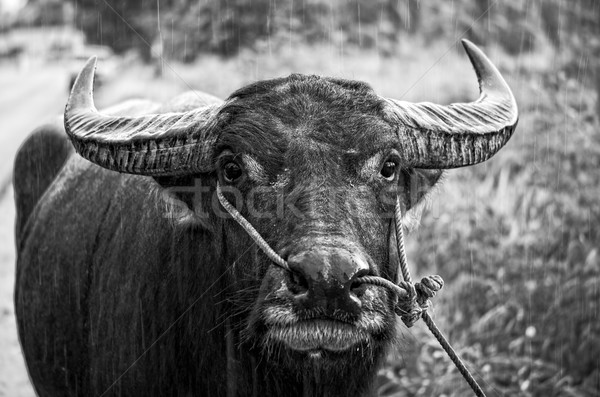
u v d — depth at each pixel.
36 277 6.09
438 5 16.34
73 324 5.61
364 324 3.96
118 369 5.06
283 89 4.44
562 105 9.03
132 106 6.54
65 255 5.76
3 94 30.75
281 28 16.08
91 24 28.89
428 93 11.66
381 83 12.34
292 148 4.17
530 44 13.34
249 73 14.06
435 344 7.54
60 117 7.18
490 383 7.41
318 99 4.38
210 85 14.86
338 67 13.44
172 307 4.82
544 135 8.80
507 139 4.96
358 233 4.05
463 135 4.71
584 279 7.92
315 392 4.52
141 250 5.03
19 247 6.78
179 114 4.70
